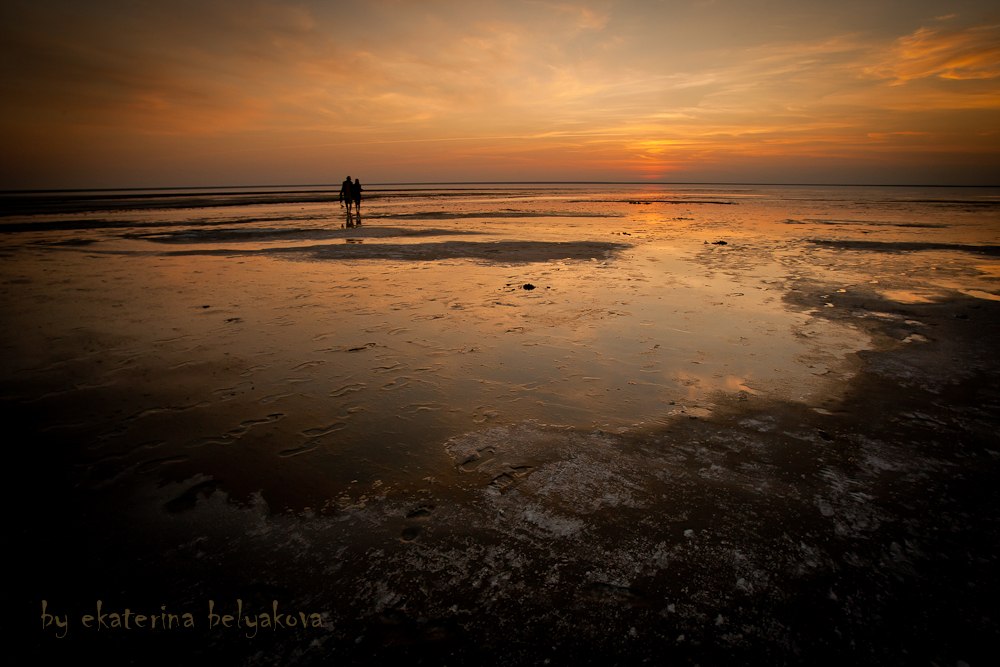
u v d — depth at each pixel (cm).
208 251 1312
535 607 211
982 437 356
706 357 520
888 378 465
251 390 438
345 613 210
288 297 788
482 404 410
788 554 241
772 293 820
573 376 468
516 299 771
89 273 989
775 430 366
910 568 233
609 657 189
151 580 228
